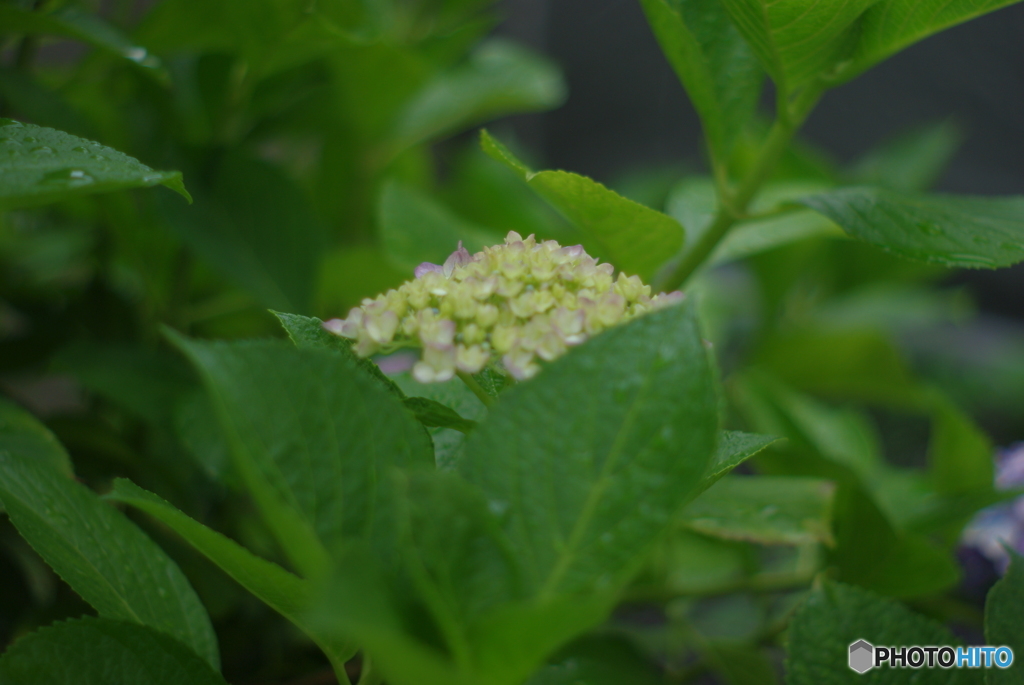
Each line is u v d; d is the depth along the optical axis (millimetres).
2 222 1023
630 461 657
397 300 697
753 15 762
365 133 1044
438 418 691
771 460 853
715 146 815
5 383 903
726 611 1003
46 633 689
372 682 689
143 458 832
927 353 2166
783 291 1271
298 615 685
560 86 1162
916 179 1311
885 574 801
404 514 646
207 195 851
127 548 718
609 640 830
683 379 657
